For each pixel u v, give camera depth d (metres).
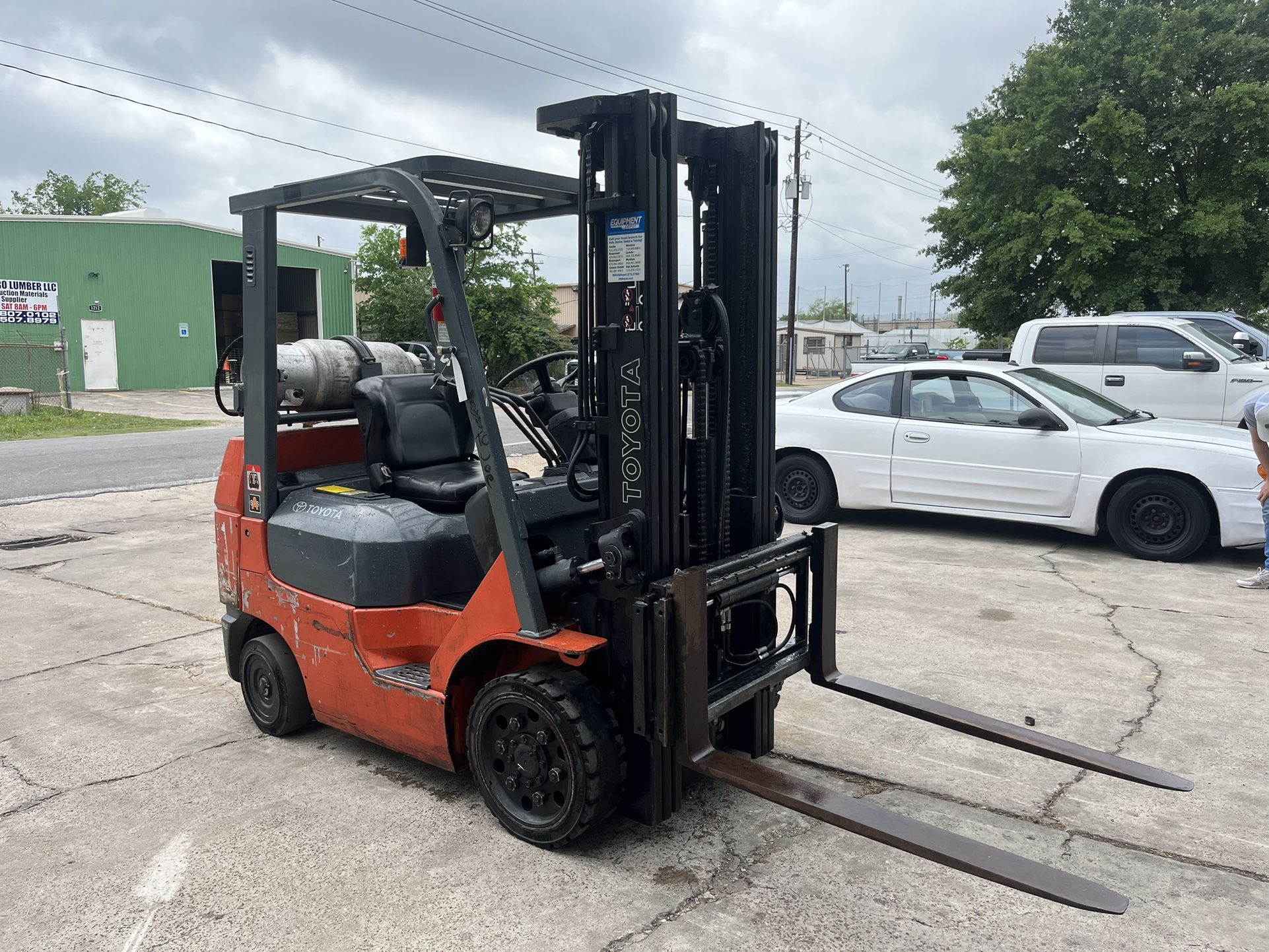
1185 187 22.45
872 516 9.23
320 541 3.68
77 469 12.92
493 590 3.10
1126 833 3.23
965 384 7.98
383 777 3.71
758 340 3.36
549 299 26.27
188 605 6.26
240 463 4.10
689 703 2.85
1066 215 21.58
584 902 2.82
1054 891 2.20
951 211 25.16
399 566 3.54
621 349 2.91
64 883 2.97
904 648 5.16
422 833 3.25
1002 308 24.12
